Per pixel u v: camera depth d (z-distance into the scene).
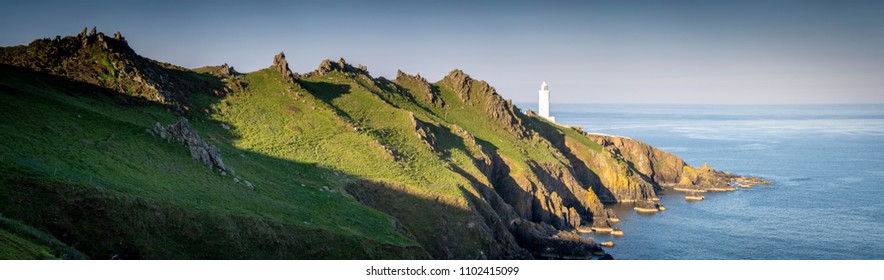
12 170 64.31
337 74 185.38
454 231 112.56
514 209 152.62
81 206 63.97
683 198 189.12
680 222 153.75
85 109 98.88
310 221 84.94
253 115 135.62
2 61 109.00
